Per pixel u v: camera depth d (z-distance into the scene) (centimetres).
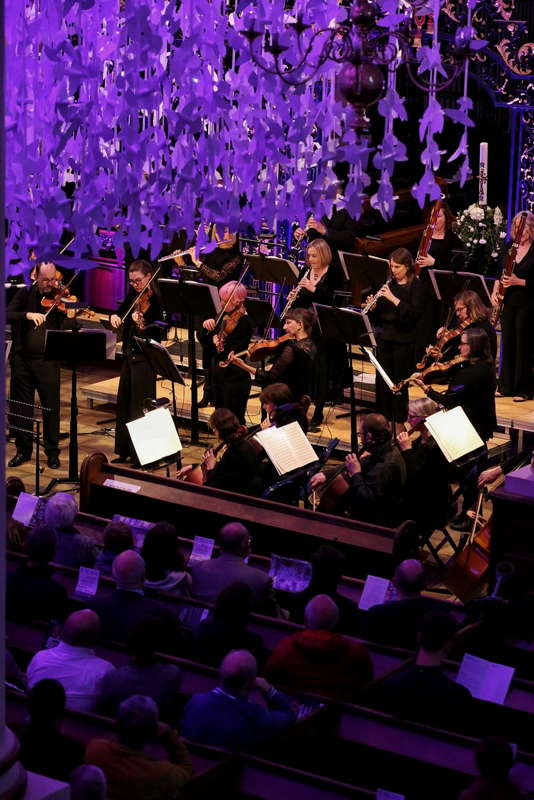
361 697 927
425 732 872
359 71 800
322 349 1936
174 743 817
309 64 949
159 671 922
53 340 1670
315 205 905
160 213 975
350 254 1939
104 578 1131
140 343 1733
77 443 1817
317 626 975
